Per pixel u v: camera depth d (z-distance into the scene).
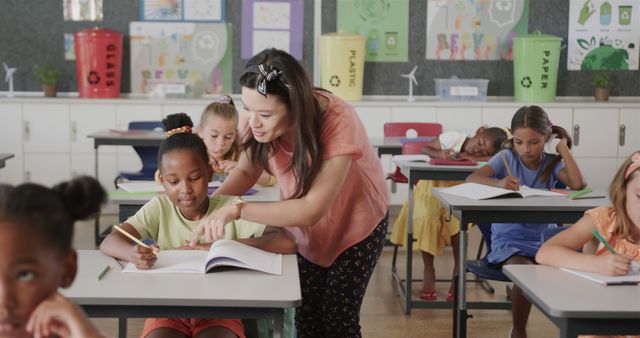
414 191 3.92
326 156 1.86
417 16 6.21
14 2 6.09
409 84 6.26
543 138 3.10
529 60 5.98
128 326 3.37
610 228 1.99
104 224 5.54
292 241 2.00
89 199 0.93
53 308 0.84
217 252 1.82
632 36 6.29
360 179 2.06
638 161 1.92
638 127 6.04
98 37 5.86
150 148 4.88
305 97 1.80
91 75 5.92
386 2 6.19
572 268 1.88
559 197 2.86
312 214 1.85
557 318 1.62
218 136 3.14
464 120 6.01
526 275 1.84
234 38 6.18
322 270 2.17
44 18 6.11
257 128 1.83
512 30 6.25
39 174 5.94
